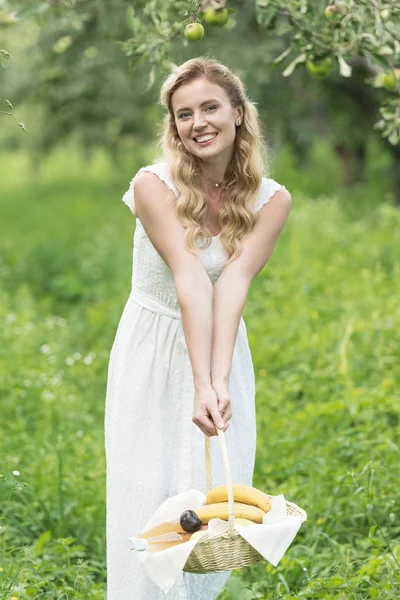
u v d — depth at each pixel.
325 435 6.48
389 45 5.21
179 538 3.66
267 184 4.21
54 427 7.25
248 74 11.84
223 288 4.04
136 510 4.18
